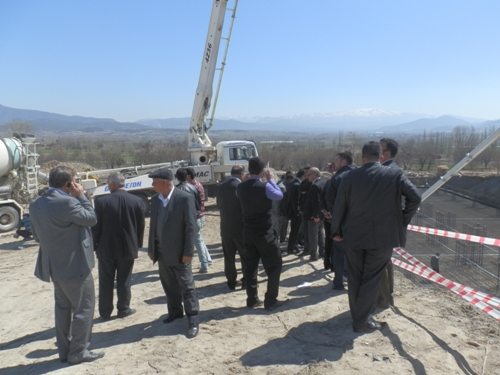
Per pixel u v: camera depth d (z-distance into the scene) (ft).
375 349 13.50
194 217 15.49
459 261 25.90
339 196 14.40
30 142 50.72
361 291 14.48
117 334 15.92
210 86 51.62
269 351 13.87
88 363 13.57
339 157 19.21
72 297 13.35
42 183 53.93
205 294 20.34
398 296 18.42
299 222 26.61
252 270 17.85
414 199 13.39
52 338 16.44
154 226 15.67
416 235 35.24
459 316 16.01
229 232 19.77
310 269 23.62
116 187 17.28
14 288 24.50
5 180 49.80
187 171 23.90
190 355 13.84
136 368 13.15
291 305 18.03
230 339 14.93
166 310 18.44
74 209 12.80
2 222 44.11
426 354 13.08
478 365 12.42
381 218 13.73
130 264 17.58
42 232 12.86
